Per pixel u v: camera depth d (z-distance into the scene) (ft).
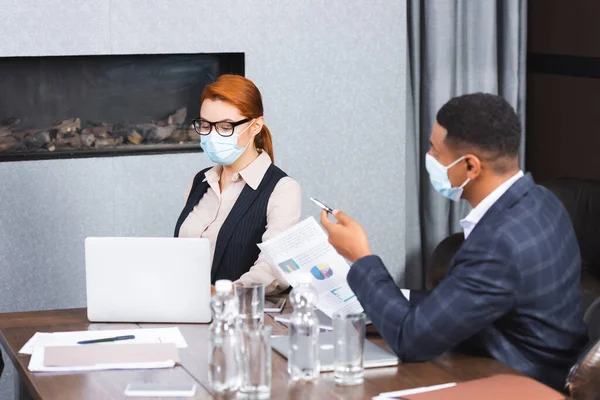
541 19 16.19
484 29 15.10
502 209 7.37
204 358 7.48
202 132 9.90
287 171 13.96
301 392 6.75
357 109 14.14
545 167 16.46
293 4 13.56
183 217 10.43
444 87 14.88
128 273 8.38
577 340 7.68
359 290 7.63
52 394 6.71
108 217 13.30
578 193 13.42
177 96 13.51
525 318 7.36
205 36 13.24
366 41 13.99
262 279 9.41
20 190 12.88
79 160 13.05
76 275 13.30
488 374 7.14
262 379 6.57
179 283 8.34
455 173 7.49
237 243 9.96
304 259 8.29
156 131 13.42
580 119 15.48
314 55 13.79
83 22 12.74
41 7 12.57
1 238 12.90
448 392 6.50
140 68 13.29
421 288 15.57
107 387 6.85
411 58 14.99
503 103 7.38
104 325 8.41
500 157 7.34
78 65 13.03
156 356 7.39
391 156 14.43
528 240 7.14
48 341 7.88
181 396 6.66
